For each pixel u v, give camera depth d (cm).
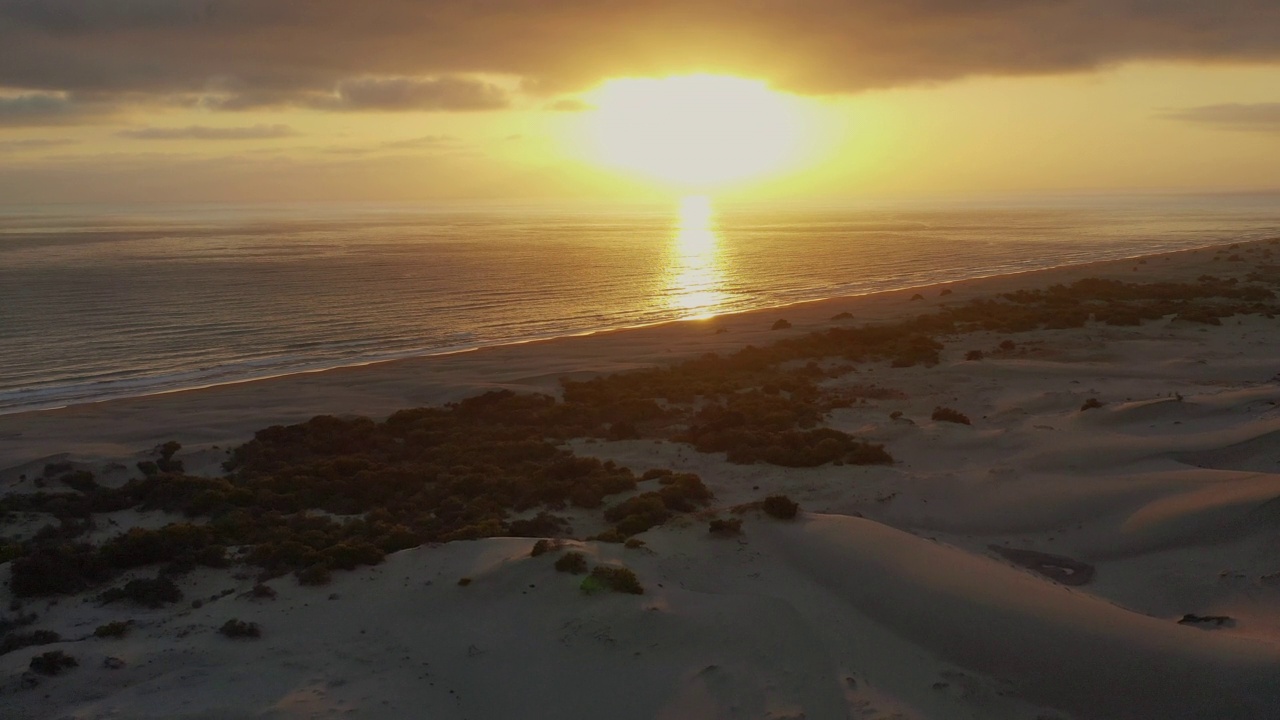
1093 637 1427
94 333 6009
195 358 5194
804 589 1734
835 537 1920
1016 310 6216
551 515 2252
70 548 2028
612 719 1271
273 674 1395
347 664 1441
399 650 1495
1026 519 2198
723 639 1459
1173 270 8731
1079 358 4538
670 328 6006
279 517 2359
